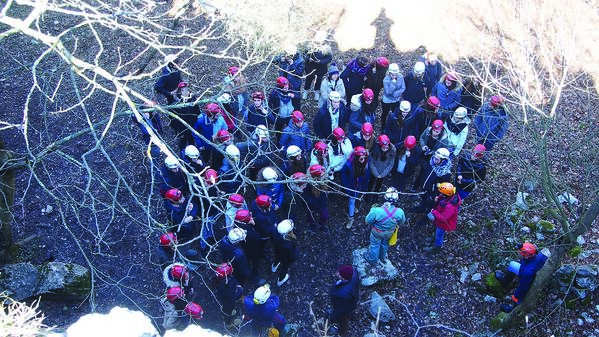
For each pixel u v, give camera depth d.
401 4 13.61
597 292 7.66
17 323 4.76
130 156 10.12
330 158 8.13
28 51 12.27
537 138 6.53
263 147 8.10
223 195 6.29
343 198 9.37
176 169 7.38
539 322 7.50
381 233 7.57
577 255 8.26
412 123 8.79
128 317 4.91
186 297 7.16
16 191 9.41
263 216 7.41
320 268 8.45
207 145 8.84
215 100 6.93
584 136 10.00
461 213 9.12
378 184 9.09
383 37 12.80
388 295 8.01
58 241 8.72
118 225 8.97
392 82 9.42
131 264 8.42
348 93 9.84
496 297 7.95
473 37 12.45
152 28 12.84
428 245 8.68
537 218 8.88
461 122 8.31
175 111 8.98
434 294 8.09
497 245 8.54
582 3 11.61
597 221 8.93
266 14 10.23
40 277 7.64
